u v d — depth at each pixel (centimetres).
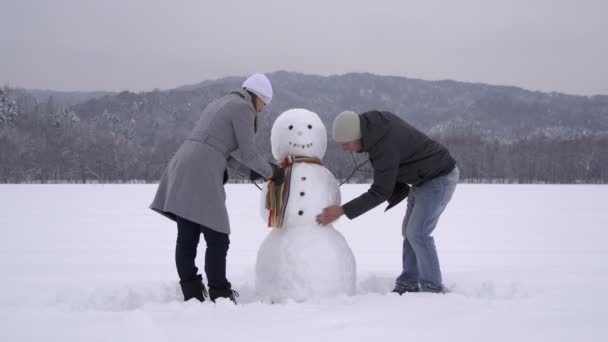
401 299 313
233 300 341
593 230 912
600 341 237
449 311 284
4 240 754
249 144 342
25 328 257
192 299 321
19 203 1636
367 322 264
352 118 345
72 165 5900
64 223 1002
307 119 366
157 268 519
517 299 322
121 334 247
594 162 6531
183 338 241
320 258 330
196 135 346
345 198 1916
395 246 700
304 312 284
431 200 360
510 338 240
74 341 238
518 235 837
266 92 374
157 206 356
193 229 346
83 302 345
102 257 595
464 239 785
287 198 346
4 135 5962
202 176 334
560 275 454
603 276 447
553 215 1245
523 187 3891
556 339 239
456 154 6775
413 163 354
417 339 239
